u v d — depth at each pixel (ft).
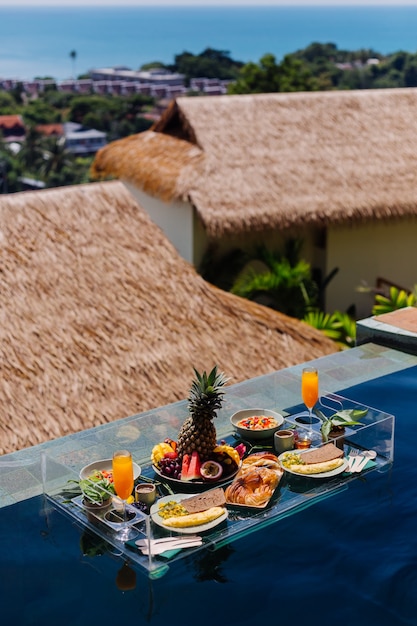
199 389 12.50
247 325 30.63
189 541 11.21
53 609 10.06
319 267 51.19
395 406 15.90
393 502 12.37
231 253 47.96
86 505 11.86
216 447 12.76
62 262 29.84
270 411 14.47
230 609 10.13
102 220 32.27
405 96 55.83
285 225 45.85
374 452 13.70
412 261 53.42
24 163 223.30
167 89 289.33
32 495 12.75
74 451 13.12
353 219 47.50
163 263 31.71
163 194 46.32
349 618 10.03
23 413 23.90
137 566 10.87
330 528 11.73
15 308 27.32
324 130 51.13
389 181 49.80
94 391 25.53
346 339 42.68
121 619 9.92
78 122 256.32
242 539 11.44
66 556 11.08
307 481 12.73
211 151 47.60
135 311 29.09
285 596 10.36
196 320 29.84
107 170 52.60
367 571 10.88
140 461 13.19
